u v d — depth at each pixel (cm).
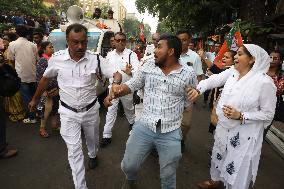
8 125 585
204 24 1666
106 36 773
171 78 273
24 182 377
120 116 679
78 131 330
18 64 591
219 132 325
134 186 349
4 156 439
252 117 285
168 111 278
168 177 296
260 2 833
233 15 1402
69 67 316
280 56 419
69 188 366
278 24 864
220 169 332
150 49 509
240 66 297
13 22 1409
